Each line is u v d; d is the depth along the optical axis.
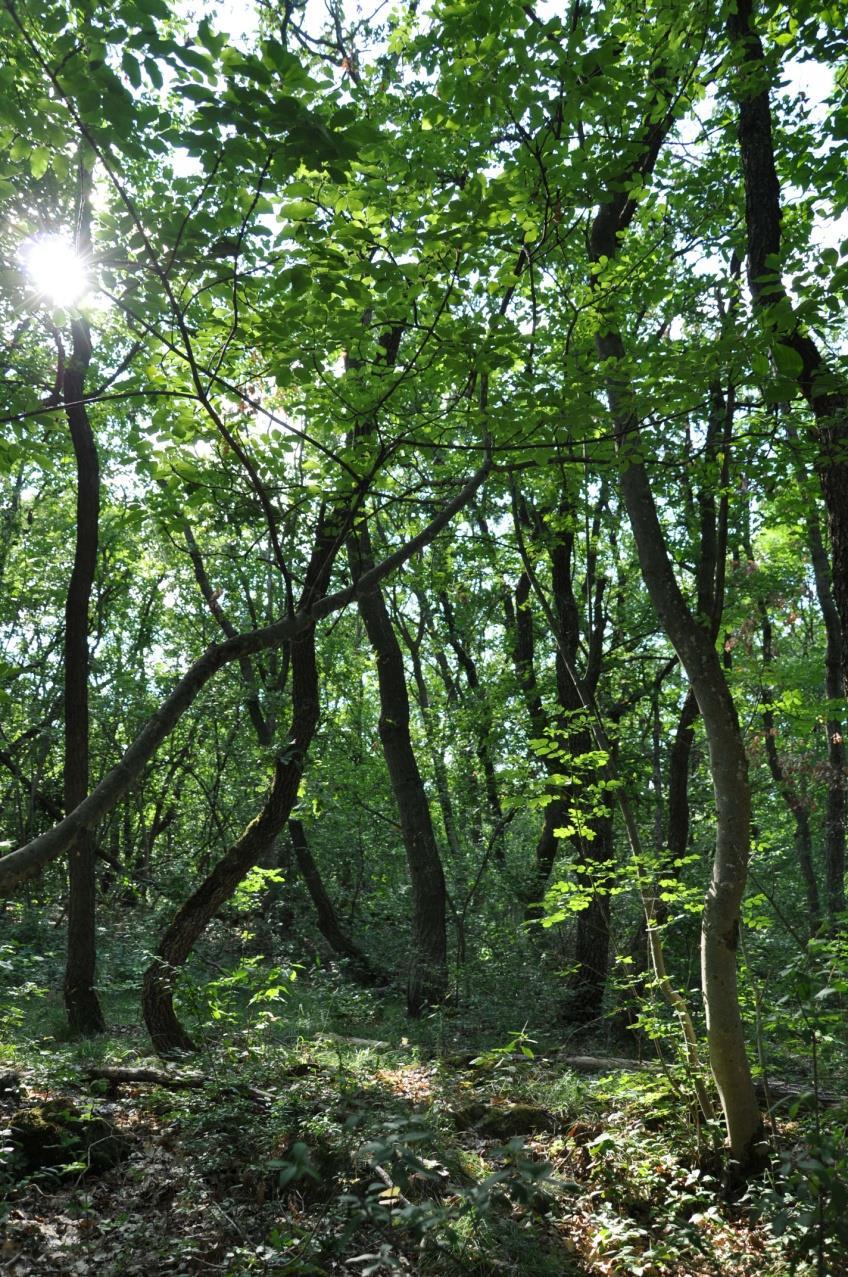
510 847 19.64
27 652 21.91
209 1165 5.90
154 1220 5.41
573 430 5.69
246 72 3.88
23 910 16.02
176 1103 6.76
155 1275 4.79
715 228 10.78
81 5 3.86
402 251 5.31
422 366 6.46
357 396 6.84
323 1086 7.28
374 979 17.25
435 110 6.02
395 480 9.30
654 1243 5.42
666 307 10.26
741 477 10.01
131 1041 9.78
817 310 5.32
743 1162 6.02
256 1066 7.53
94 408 12.31
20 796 20.44
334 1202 5.48
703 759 18.34
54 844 3.71
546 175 6.19
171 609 25.30
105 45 3.84
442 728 19.78
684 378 5.48
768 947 8.93
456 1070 8.85
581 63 5.50
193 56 3.87
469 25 5.66
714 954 6.09
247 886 10.52
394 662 14.88
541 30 5.54
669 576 6.64
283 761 9.89
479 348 5.44
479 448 5.52
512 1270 4.90
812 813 18.78
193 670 4.41
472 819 20.03
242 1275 4.67
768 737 14.46
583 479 11.22
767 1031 6.66
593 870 8.30
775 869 14.12
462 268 5.57
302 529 8.31
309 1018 12.00
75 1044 9.51
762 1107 6.84
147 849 22.34
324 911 18.23
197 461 6.60
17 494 20.73
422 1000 13.34
